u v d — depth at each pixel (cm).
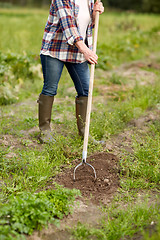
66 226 265
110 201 303
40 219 259
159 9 3922
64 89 644
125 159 370
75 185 326
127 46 1080
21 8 4591
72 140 411
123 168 348
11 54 677
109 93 631
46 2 5566
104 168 351
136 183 327
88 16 373
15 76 668
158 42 1285
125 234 256
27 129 464
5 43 997
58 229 265
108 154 377
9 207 265
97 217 281
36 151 387
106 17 2227
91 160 363
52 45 376
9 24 1697
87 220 277
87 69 396
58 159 375
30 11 3656
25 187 319
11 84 634
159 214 275
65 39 371
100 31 1316
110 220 275
